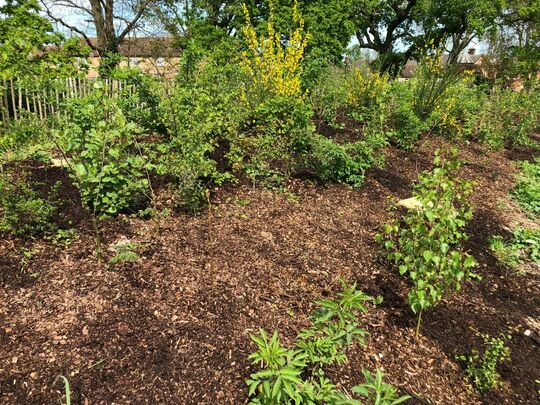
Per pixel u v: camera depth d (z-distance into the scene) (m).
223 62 8.17
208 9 17.23
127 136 3.66
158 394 2.29
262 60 7.25
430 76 9.55
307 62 9.30
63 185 4.40
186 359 2.52
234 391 2.38
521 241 5.04
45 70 5.27
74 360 2.40
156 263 3.34
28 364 2.34
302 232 4.26
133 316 2.77
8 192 3.49
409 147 8.09
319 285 3.45
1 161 4.47
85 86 7.64
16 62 4.35
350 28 18.94
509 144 10.58
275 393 1.81
